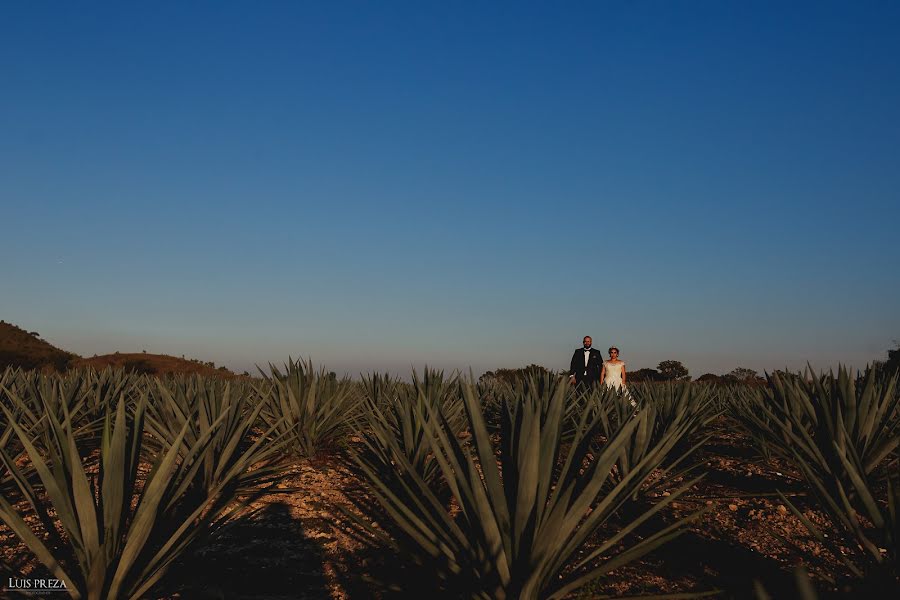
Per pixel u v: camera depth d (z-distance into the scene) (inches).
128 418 297.0
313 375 322.7
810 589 56.9
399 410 261.4
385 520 211.8
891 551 151.4
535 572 118.0
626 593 151.9
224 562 174.4
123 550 135.1
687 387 313.1
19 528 124.3
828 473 212.4
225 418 268.4
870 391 231.3
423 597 150.9
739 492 247.9
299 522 209.5
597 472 129.8
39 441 258.4
